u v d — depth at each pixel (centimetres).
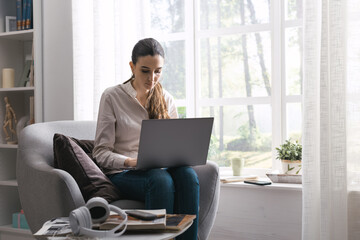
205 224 219
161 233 138
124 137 222
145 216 141
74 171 198
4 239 321
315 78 237
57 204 181
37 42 318
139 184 195
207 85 311
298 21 281
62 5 335
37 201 194
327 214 225
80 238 129
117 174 212
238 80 301
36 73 317
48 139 225
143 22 300
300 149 266
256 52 295
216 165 222
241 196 271
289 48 285
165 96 239
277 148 273
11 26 340
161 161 193
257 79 295
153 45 214
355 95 230
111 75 311
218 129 308
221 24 305
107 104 221
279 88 286
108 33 310
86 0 321
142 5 300
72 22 320
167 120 184
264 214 265
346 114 230
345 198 225
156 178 186
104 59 309
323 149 228
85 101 319
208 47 309
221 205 279
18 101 347
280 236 260
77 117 319
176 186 195
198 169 221
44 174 188
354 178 230
